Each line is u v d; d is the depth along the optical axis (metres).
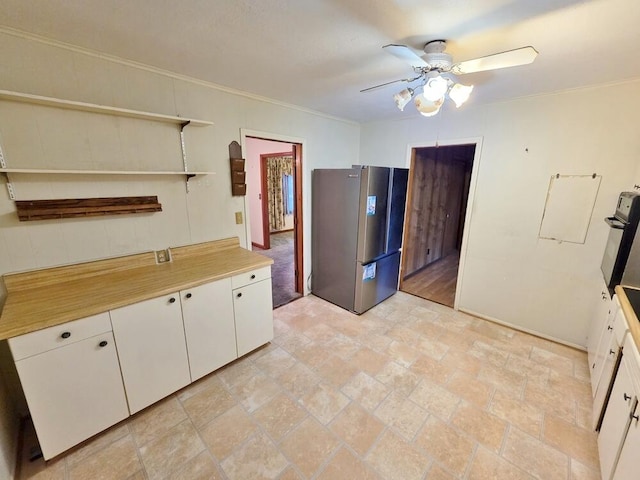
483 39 1.53
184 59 1.86
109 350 1.62
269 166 7.16
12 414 1.68
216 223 2.56
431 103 1.75
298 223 3.53
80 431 1.58
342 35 1.51
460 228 6.15
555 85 2.23
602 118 2.23
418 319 3.12
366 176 2.86
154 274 2.04
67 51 1.68
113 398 1.68
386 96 2.65
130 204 2.03
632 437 1.18
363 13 1.30
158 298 1.78
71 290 1.74
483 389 2.10
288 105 2.94
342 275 3.29
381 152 3.74
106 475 1.49
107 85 1.84
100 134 1.87
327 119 3.42
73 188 1.82
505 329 2.93
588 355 2.39
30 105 1.62
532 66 1.86
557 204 2.52
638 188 1.97
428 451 1.63
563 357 2.48
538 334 2.79
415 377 2.22
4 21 1.41
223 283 2.11
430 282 4.26
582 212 2.42
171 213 2.28
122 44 1.65
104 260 2.00
